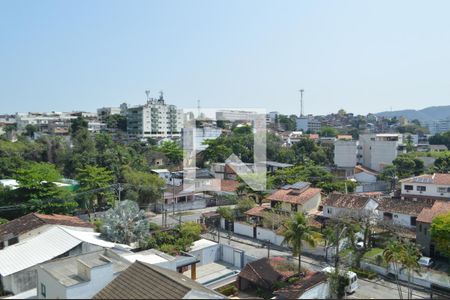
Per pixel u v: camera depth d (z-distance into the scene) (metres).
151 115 129.62
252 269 30.86
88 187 50.75
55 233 31.94
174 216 53.09
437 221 35.06
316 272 29.84
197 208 59.22
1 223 39.34
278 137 102.19
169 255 30.67
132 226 35.53
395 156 90.69
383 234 38.06
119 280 18.70
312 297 25.66
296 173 70.06
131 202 37.97
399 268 31.30
